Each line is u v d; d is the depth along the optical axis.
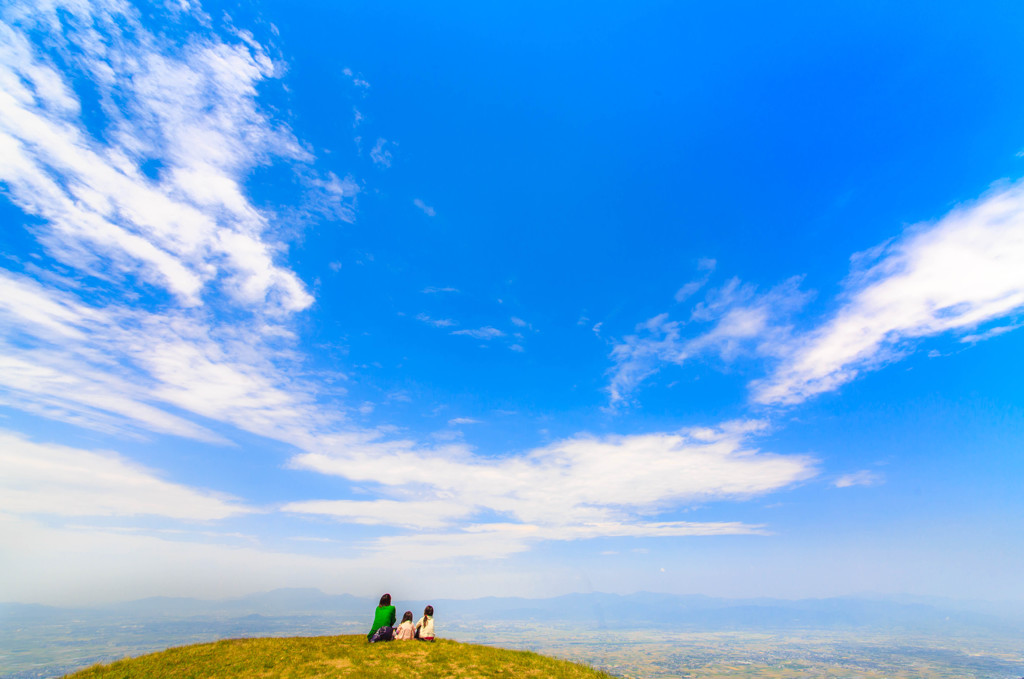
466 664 20.53
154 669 18.14
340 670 18.95
